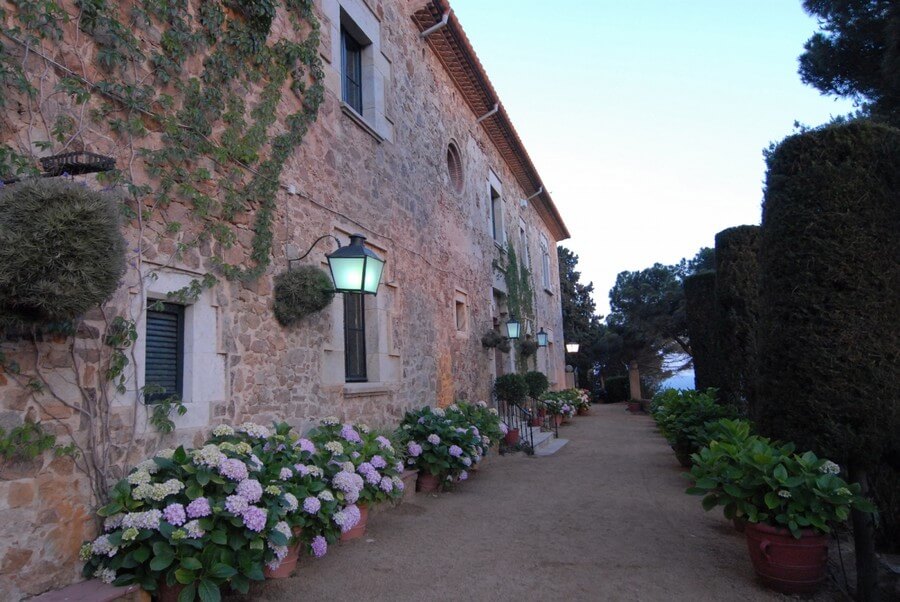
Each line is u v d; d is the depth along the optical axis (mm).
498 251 13125
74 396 3043
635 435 13312
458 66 10305
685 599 3549
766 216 4355
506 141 13594
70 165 2887
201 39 4211
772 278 4223
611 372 31156
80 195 2414
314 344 5379
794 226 4082
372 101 7125
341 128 6250
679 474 7969
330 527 3855
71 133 3174
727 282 7742
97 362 3193
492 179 13125
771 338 4203
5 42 2881
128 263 3432
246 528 3049
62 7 3205
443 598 3537
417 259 8180
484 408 8719
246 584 2979
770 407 4188
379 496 4770
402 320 7496
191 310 4008
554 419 14812
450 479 6652
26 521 2758
